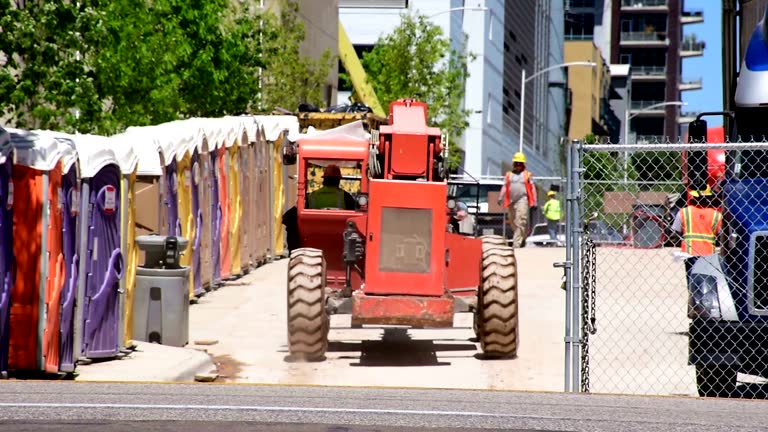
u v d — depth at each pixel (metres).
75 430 16.91
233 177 46.50
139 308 30.59
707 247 33.44
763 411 20.02
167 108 47.88
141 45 46.53
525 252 61.25
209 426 17.45
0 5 36.19
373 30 148.38
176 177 38.84
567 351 23.17
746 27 29.72
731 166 26.89
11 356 24.20
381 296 27.92
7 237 23.70
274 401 20.12
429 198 28.22
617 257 49.34
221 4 57.34
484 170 157.88
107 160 26.56
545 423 18.23
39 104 37.78
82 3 37.69
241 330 33.72
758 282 23.38
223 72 57.69
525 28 197.50
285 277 47.25
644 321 35.94
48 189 24.20
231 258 46.12
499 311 28.73
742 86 27.09
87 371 25.56
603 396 21.66
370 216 28.22
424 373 27.25
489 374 27.16
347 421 18.12
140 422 17.69
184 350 28.78
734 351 22.95
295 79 78.25
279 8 80.62
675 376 27.67
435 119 116.44
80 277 25.78
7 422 17.50
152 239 30.83
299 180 31.52
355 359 29.19
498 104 170.12
